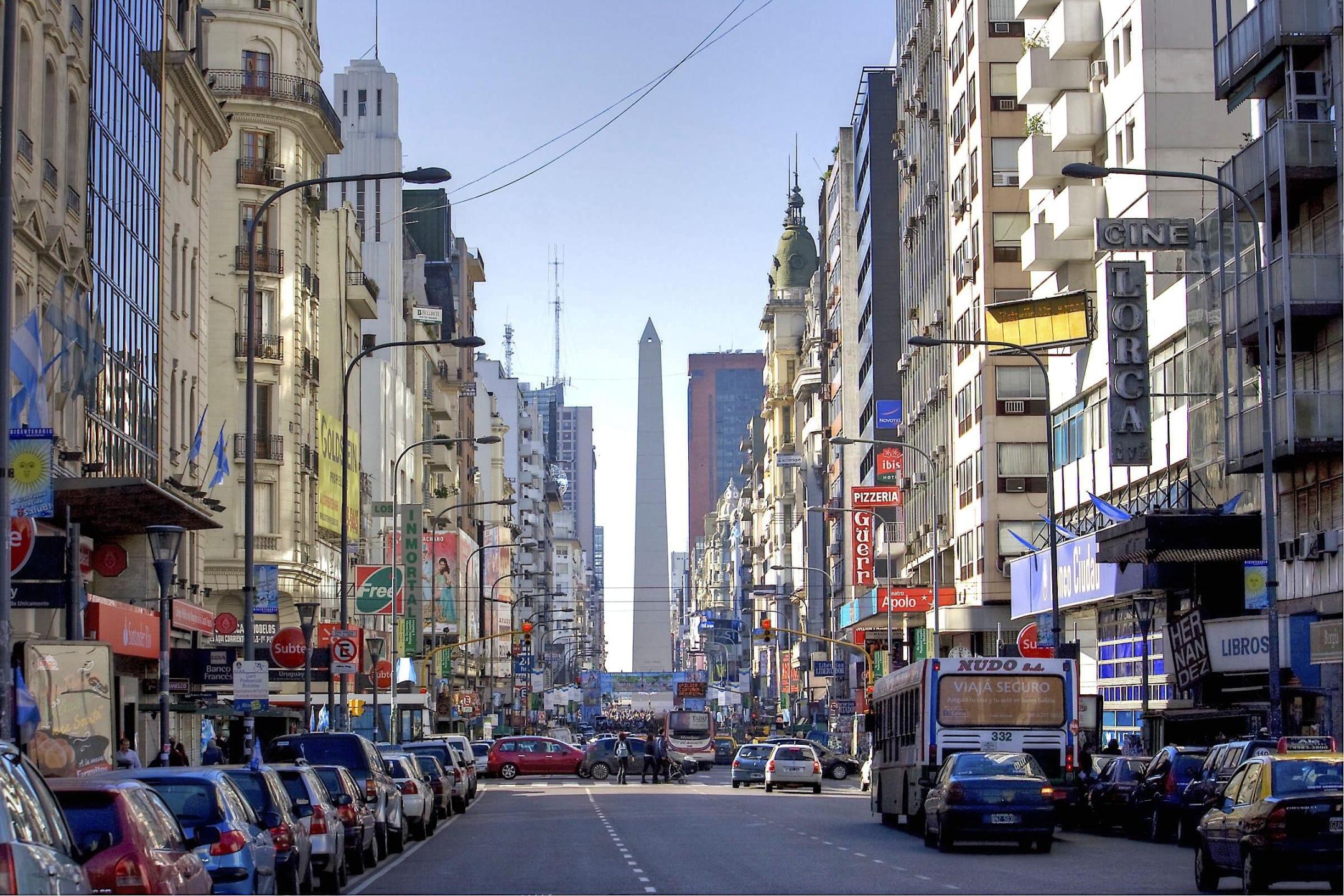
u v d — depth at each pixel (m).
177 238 50.34
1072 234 59.47
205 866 14.96
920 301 87.06
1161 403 50.91
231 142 66.88
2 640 20.47
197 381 52.94
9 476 20.88
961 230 75.12
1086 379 58.31
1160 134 53.06
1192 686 45.53
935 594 69.69
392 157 106.06
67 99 38.66
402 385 104.50
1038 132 62.56
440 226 131.25
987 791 29.59
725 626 197.00
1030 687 35.69
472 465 143.00
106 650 26.19
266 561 65.94
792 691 146.62
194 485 51.31
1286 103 40.19
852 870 26.30
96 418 39.81
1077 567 56.09
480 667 127.44
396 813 31.33
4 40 21.27
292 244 68.19
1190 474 47.78
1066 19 58.34
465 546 117.81
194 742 54.50
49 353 34.72
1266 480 33.97
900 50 95.00
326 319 82.38
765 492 182.50
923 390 86.19
